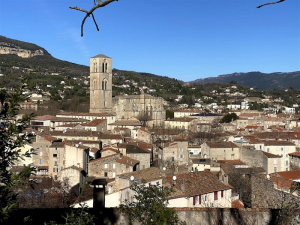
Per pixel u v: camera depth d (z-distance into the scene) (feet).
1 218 65.05
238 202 200.64
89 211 106.22
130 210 102.68
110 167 321.11
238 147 396.78
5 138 67.62
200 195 177.78
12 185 69.51
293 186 171.42
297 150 421.59
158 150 417.49
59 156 347.77
